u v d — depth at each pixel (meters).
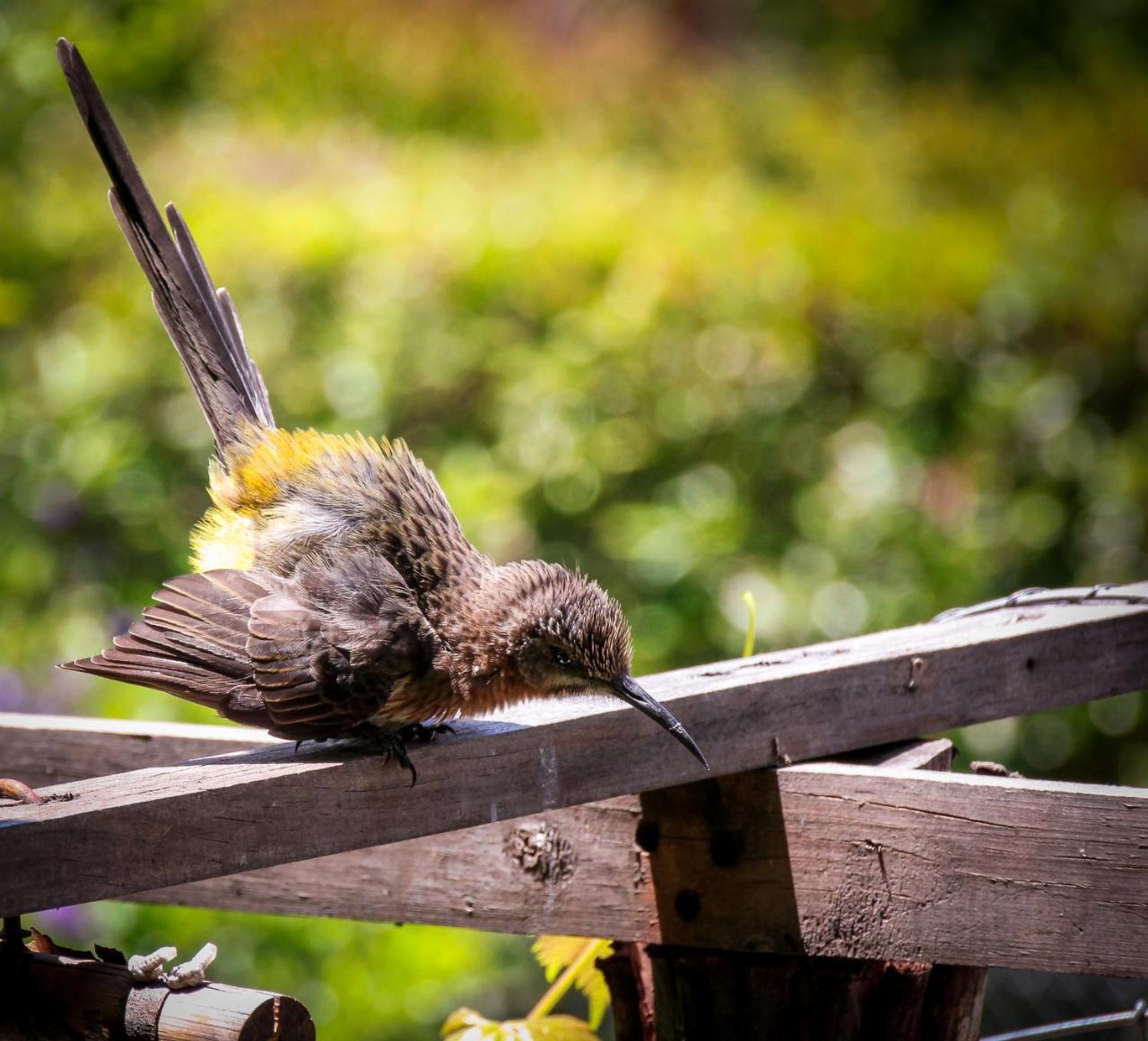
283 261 13.98
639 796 5.07
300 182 17.27
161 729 5.57
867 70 26.77
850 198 19.97
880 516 13.59
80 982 3.93
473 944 10.57
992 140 23.33
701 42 27.91
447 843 5.32
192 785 4.07
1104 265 17.05
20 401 13.55
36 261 14.72
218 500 5.38
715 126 21.81
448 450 13.61
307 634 4.66
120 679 4.64
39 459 13.23
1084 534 14.30
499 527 12.84
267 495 5.26
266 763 4.37
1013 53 27.95
